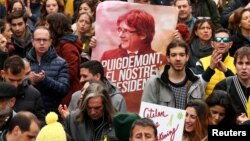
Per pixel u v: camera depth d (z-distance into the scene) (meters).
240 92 15.62
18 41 19.45
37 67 17.31
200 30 18.36
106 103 13.98
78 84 17.89
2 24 19.23
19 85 15.71
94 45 16.81
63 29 18.22
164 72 15.58
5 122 13.81
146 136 11.64
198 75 16.62
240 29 19.28
